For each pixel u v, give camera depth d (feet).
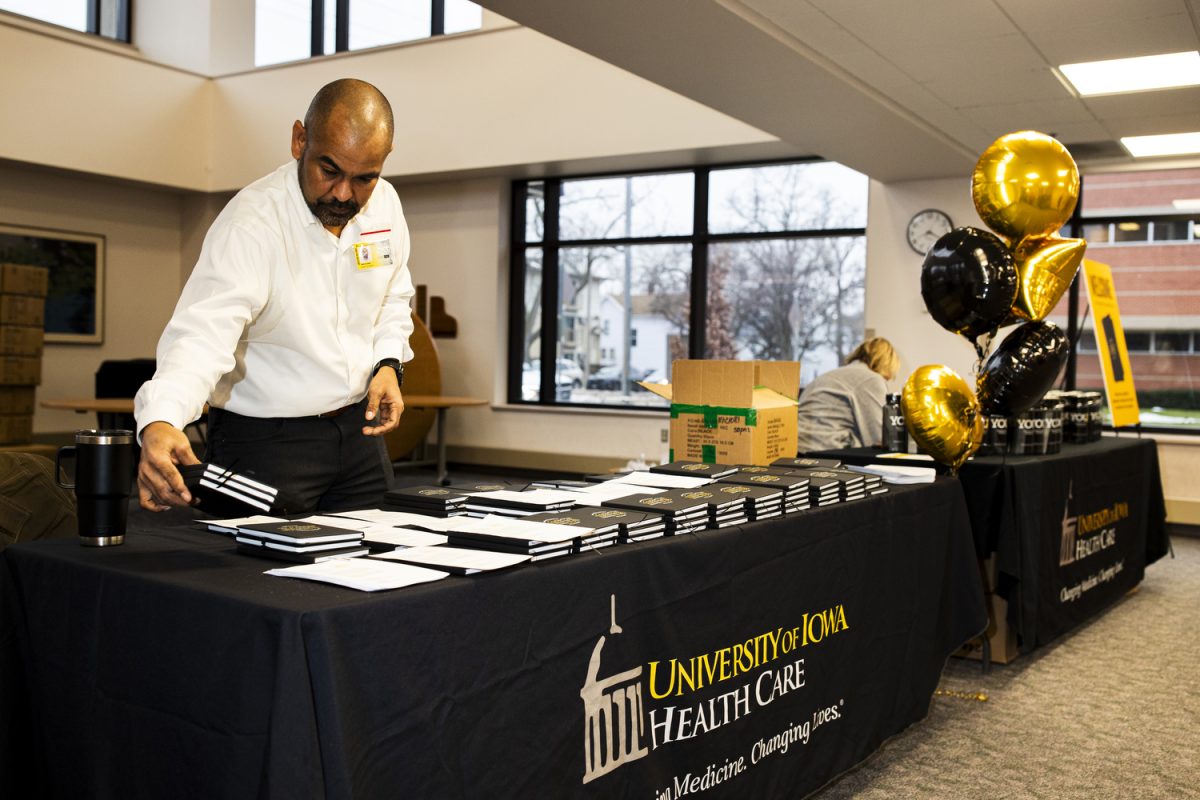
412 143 30.66
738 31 13.47
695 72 15.31
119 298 34.42
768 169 27.61
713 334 28.71
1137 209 23.08
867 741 8.29
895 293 23.73
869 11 13.03
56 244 32.55
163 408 5.11
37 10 32.22
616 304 30.12
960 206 22.88
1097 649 12.73
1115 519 14.58
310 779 3.84
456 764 4.51
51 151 30.12
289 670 3.85
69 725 4.80
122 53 31.78
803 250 27.35
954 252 10.62
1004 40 14.01
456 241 31.76
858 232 26.40
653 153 26.86
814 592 7.44
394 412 6.63
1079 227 23.70
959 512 9.91
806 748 7.42
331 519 5.87
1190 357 22.79
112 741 4.57
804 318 27.43
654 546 5.81
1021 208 10.59
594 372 30.53
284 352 6.35
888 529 8.52
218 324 5.68
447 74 29.94
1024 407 11.21
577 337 30.78
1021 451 12.26
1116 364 18.54
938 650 9.60
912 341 23.56
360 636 4.04
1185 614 14.75
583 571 5.27
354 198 5.96
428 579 4.50
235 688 4.05
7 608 5.08
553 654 5.08
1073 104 17.19
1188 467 22.33
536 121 28.43
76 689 4.75
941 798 7.93
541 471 30.55
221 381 6.37
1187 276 22.70
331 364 6.41
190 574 4.56
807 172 27.07
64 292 32.83
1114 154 21.58
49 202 32.32
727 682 6.48
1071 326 23.93
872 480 8.59
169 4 34.37
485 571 4.69
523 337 31.55
